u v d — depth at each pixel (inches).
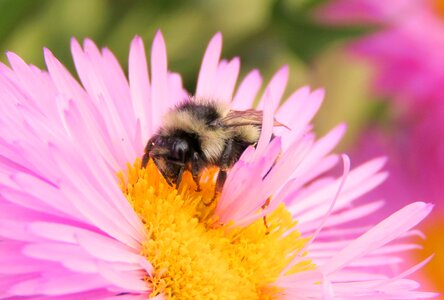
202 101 7.9
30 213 6.9
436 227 10.3
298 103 8.3
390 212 10.3
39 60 9.7
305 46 9.5
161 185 7.4
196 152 7.6
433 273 10.2
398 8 10.6
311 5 9.5
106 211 7.1
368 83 10.4
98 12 9.9
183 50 10.0
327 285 7.1
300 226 8.0
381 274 7.9
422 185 10.5
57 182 6.9
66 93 7.5
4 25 8.7
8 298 6.8
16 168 7.1
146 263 7.1
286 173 7.4
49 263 6.8
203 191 7.5
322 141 8.3
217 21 10.0
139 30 10.0
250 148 7.5
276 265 7.4
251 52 10.0
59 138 7.2
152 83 8.0
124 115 7.8
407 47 10.5
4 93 7.3
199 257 7.3
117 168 7.6
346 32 9.5
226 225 7.5
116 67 8.0
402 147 10.5
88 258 6.7
